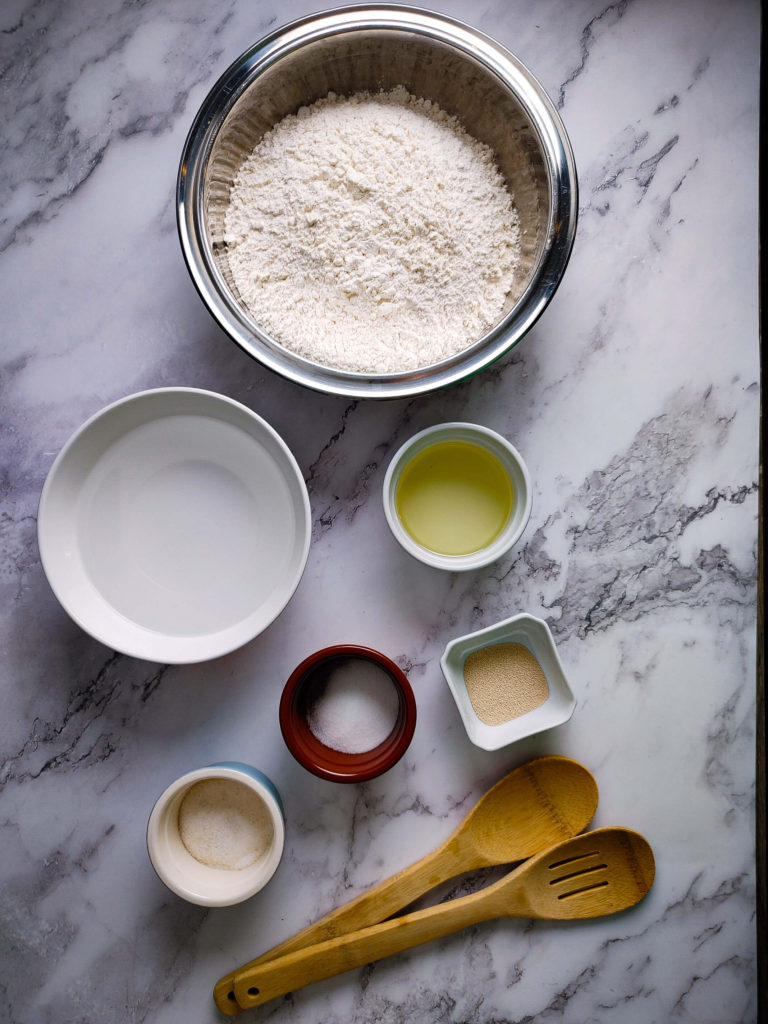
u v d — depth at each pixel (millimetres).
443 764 1010
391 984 997
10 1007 990
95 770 1002
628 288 1013
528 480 922
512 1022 998
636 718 1019
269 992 947
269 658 1006
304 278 911
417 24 860
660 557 1015
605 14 998
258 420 894
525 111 865
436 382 869
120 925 999
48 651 1005
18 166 998
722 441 1012
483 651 979
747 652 1011
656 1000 1001
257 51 856
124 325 1005
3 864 996
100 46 993
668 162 1008
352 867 1002
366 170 888
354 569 1012
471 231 899
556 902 973
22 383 1006
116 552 956
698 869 1011
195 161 858
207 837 950
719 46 1007
